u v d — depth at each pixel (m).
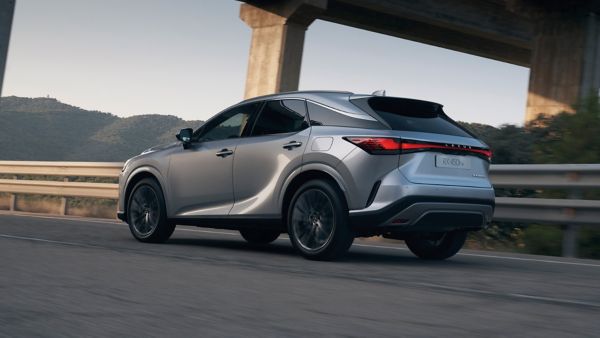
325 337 3.16
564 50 35.31
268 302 4.05
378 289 4.72
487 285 5.13
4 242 6.93
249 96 36.34
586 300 4.52
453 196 6.42
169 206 7.91
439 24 38.88
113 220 13.39
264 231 8.80
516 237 10.32
